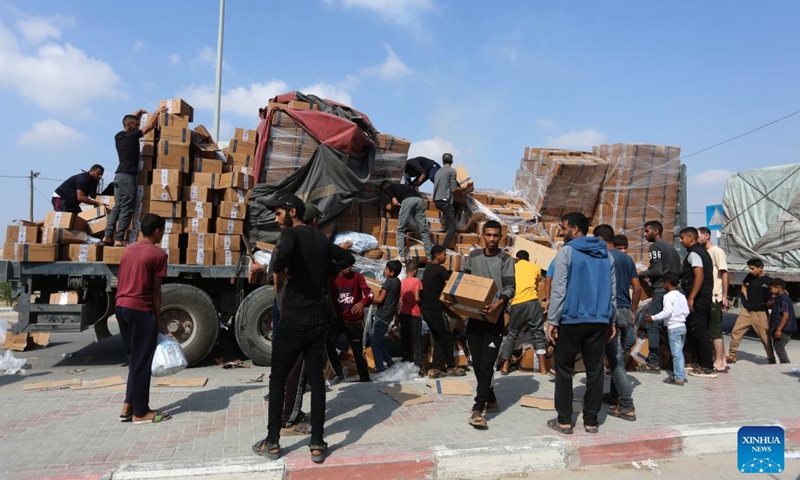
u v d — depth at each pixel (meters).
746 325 7.88
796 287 11.99
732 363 7.92
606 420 4.87
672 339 6.36
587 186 9.77
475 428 4.54
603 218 9.87
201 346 7.29
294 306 3.87
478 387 4.66
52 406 4.94
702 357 6.77
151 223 4.66
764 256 13.26
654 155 9.85
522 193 10.78
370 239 8.11
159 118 7.41
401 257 8.07
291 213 4.12
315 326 3.90
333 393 5.61
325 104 8.32
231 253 7.45
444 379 6.32
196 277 7.61
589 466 4.21
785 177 13.08
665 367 7.51
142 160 7.40
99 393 5.41
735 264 14.10
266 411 4.87
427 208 9.27
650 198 9.83
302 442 4.11
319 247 4.01
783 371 7.13
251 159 8.09
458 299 4.54
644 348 7.15
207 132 8.02
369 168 8.22
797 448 4.63
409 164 9.71
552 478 3.98
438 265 6.92
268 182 7.77
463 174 9.26
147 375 4.55
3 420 4.54
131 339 4.52
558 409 4.53
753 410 5.23
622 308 5.77
